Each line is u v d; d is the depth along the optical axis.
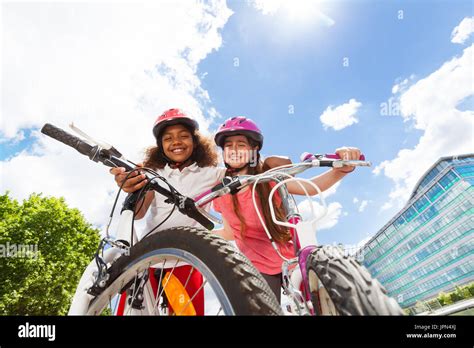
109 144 1.62
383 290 0.87
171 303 1.73
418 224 60.16
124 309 1.65
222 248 1.04
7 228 14.52
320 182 2.17
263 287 0.93
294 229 1.28
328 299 1.03
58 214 16.61
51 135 1.62
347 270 0.91
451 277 53.62
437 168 56.72
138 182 1.58
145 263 1.32
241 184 1.50
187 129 2.60
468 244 51.38
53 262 14.95
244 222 2.37
